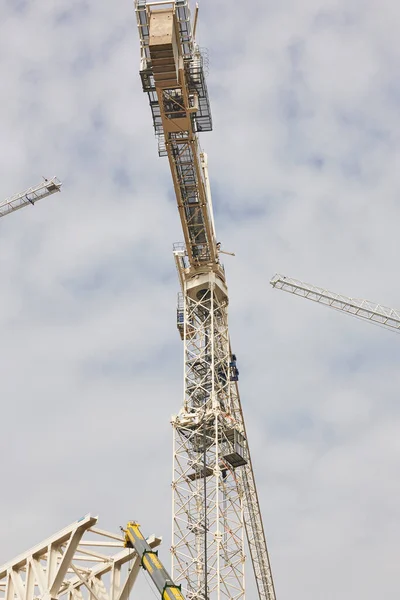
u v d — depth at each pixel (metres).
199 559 99.56
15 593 67.12
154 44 98.25
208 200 124.94
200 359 114.19
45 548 65.44
